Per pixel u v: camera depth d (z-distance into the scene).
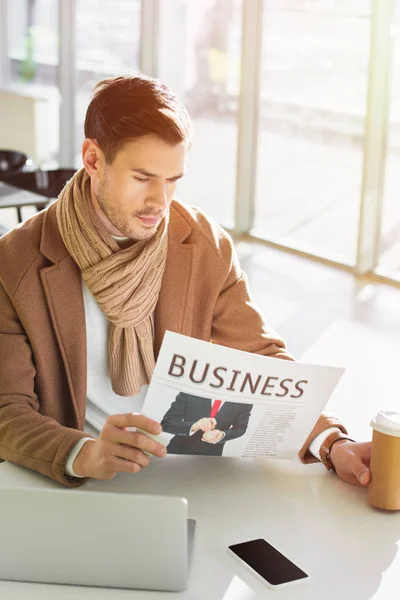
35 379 1.54
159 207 1.39
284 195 5.73
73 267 1.53
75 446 1.34
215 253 1.65
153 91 1.35
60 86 7.29
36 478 1.37
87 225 1.47
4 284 1.50
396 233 5.08
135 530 1.09
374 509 1.32
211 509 1.30
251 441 1.41
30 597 1.09
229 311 1.67
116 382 1.61
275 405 1.36
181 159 1.37
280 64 5.51
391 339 4.18
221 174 6.11
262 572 1.13
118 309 1.51
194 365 1.27
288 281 5.09
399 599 1.09
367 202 5.04
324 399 1.39
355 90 5.09
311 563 1.17
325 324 4.37
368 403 3.42
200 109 6.13
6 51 7.83
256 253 5.66
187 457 1.46
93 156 1.40
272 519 1.28
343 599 1.08
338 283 5.07
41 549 1.11
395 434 1.28
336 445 1.42
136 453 1.27
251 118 5.76
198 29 5.98
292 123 5.54
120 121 1.33
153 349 1.63
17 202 3.79
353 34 5.02
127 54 6.67
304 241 5.67
